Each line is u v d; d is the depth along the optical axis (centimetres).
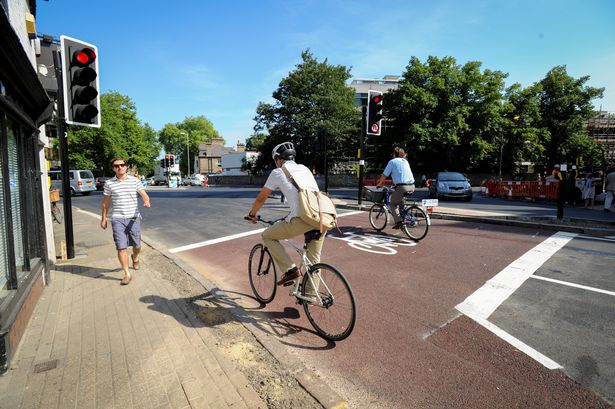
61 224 1108
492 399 261
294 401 254
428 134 2980
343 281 337
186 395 258
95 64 596
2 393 262
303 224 359
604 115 4388
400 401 262
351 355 325
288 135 3700
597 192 1792
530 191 1838
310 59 3688
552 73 3734
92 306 424
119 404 250
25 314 364
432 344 341
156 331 358
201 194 2397
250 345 333
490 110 3011
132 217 526
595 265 573
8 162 354
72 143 4184
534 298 443
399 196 768
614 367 297
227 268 623
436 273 546
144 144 5081
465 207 1433
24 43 510
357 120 3806
